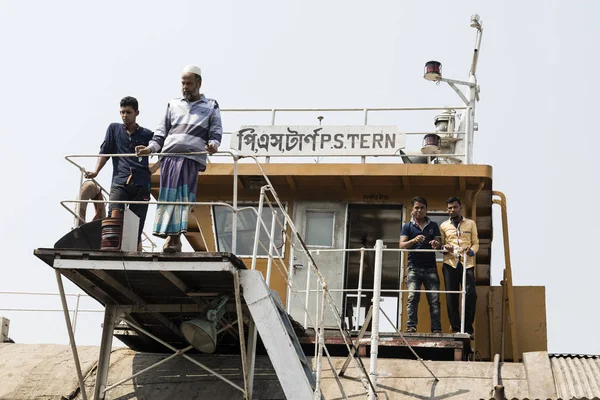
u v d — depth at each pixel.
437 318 15.91
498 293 18.52
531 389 13.86
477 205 19.08
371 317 13.87
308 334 15.82
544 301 18.27
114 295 14.11
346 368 14.40
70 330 13.46
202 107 13.90
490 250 20.78
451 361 14.86
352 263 18.83
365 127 18.28
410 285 16.06
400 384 14.26
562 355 15.62
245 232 18.39
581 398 13.50
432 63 18.91
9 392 14.70
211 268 12.48
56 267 12.74
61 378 14.98
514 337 17.77
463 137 19.25
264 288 12.70
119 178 14.25
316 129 18.36
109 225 12.98
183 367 15.10
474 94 19.08
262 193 13.53
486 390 13.95
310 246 18.11
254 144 18.42
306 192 18.41
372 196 18.27
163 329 15.27
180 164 13.53
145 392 14.57
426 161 18.73
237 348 16.00
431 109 18.47
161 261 12.60
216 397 14.31
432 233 16.27
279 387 14.35
